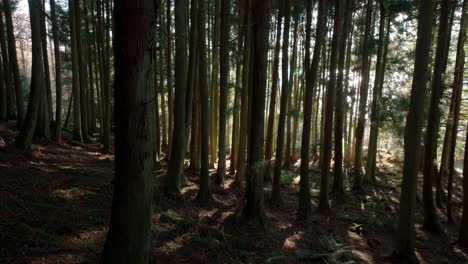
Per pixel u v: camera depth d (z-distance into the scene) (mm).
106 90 13875
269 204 10523
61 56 22328
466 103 16406
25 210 5652
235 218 7734
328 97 10383
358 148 14656
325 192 10609
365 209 12055
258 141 7648
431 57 12742
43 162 9492
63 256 4520
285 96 9914
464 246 8742
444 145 13008
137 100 3070
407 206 7246
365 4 15172
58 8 16766
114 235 3248
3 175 7234
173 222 7043
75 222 5723
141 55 3021
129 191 3188
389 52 15977
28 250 4395
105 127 13992
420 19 6789
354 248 7914
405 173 7230
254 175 7723
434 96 9797
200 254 5828
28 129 9953
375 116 13555
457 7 11852
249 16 10914
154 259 5285
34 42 9805
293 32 16969
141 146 3160
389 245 8484
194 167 13266
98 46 16016
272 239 7367
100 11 14141
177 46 8680
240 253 6230
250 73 10188
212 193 10344
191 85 10172
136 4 2934
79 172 9250
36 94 9961
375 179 16906
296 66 18609
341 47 11977
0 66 14727
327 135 10461
